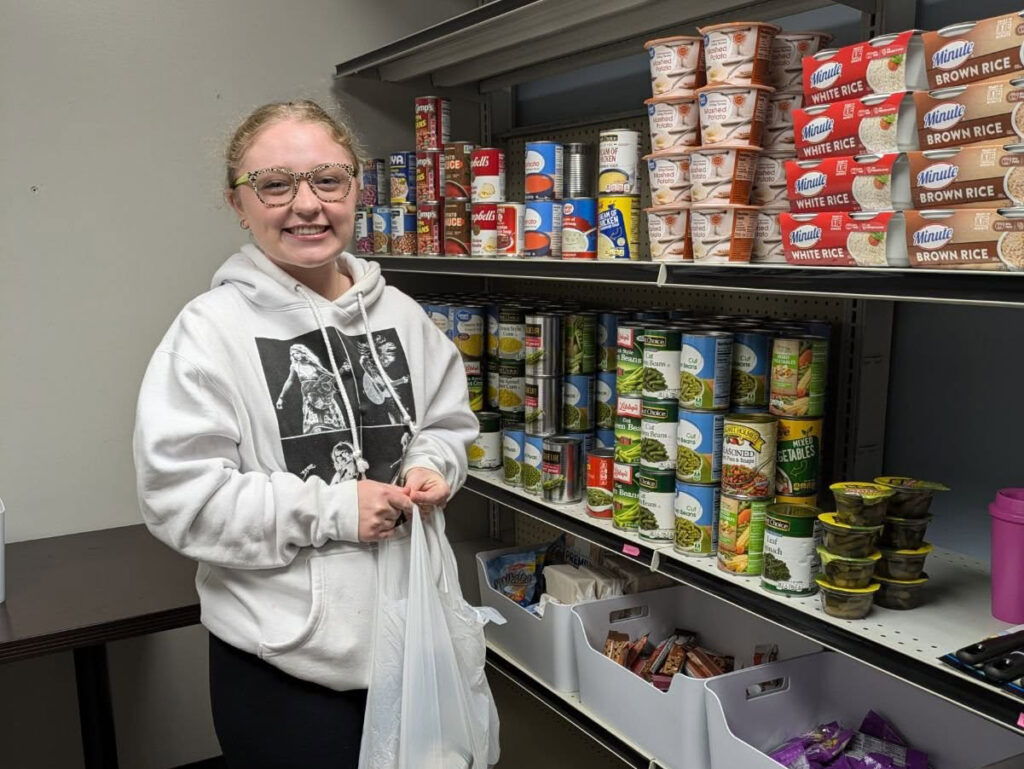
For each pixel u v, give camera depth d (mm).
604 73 2467
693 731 1576
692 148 1464
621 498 1792
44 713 2406
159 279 2467
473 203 2119
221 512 1243
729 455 1518
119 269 2402
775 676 1640
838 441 1773
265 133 1296
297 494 1268
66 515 2398
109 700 1981
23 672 2363
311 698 1355
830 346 1770
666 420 1665
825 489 1812
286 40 2576
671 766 1631
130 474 2484
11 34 2182
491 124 2902
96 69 2303
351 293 1416
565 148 1945
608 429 2047
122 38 2328
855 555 1314
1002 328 1557
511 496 2164
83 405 2393
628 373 1752
